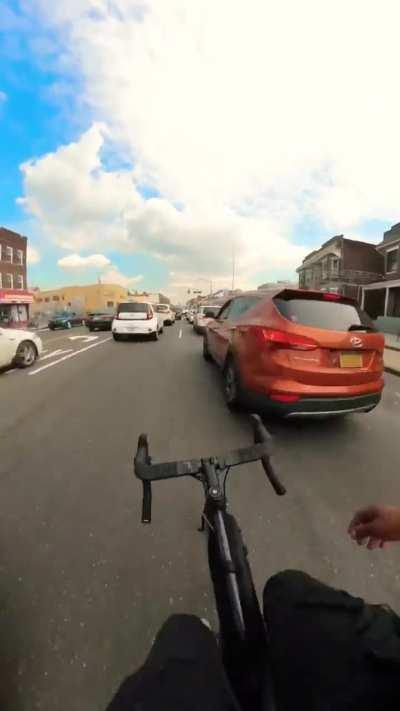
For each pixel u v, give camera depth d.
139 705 0.78
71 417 4.86
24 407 5.31
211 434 4.27
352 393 3.91
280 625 1.05
